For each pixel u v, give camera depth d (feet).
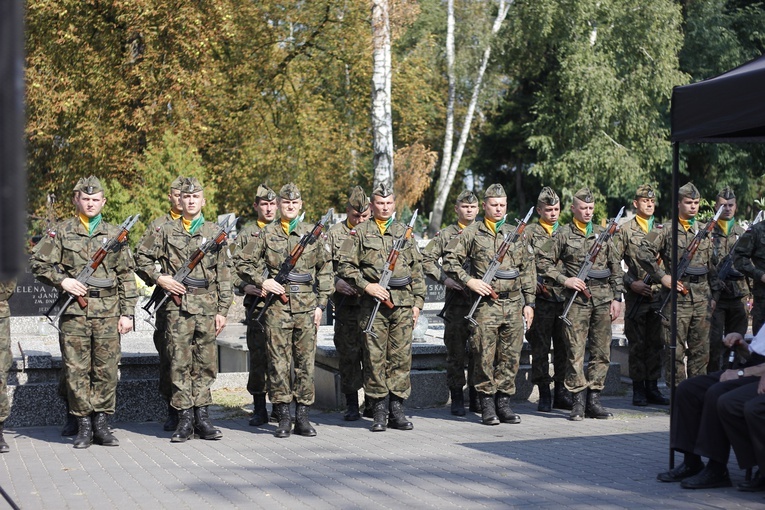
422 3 139.44
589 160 116.37
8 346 28.04
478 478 23.58
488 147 157.58
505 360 32.71
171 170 79.36
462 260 32.76
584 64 115.14
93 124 88.38
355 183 126.21
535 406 36.86
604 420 33.35
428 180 132.87
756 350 21.76
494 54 126.93
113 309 28.76
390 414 31.91
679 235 34.83
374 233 31.40
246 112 101.96
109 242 28.60
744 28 126.72
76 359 28.40
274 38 101.91
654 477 23.58
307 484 23.18
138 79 89.61
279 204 30.94
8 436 30.60
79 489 22.98
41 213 92.63
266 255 30.37
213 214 83.20
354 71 106.83
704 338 34.63
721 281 34.88
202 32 86.79
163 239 29.58
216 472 24.81
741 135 23.43
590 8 115.03
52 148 92.99
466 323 34.06
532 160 155.84
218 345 48.03
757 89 20.49
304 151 104.83
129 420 33.53
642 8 115.34
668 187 129.80
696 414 22.81
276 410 31.63
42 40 88.84
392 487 22.71
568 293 33.27
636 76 116.47
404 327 31.55
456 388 34.68
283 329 30.09
